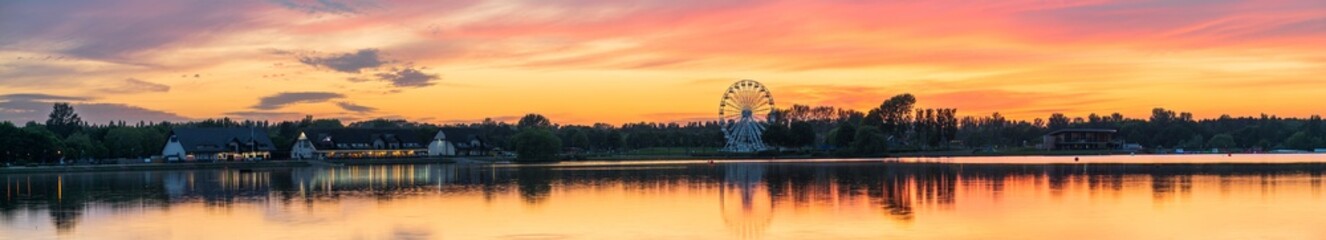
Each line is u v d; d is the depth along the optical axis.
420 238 51.38
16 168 137.12
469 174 117.75
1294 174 100.06
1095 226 53.09
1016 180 92.75
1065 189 78.69
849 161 172.38
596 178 104.25
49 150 162.12
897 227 53.38
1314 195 70.06
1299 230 51.00
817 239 49.53
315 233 53.34
